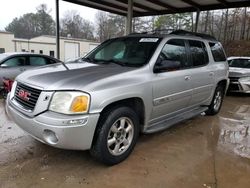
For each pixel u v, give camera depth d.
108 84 3.03
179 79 4.10
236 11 34.31
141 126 3.70
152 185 2.91
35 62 8.20
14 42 36.66
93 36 49.34
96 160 3.41
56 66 3.72
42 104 2.86
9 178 2.93
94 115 2.85
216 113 6.00
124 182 2.94
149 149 3.85
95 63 3.93
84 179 2.97
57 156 3.50
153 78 3.61
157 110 3.82
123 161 3.42
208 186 2.93
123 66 3.64
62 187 2.81
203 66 4.89
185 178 3.08
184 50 4.41
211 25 34.62
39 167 3.20
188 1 10.05
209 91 5.24
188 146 4.04
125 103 3.38
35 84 3.03
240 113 6.41
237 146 4.13
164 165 3.37
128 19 10.02
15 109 3.21
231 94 9.26
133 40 4.25
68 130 2.74
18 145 3.81
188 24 29.52
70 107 2.77
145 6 11.16
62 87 2.86
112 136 3.21
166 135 4.50
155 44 3.94
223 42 32.78
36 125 2.86
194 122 5.38
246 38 33.50
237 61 9.87
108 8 11.62
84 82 2.94
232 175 3.19
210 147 4.04
